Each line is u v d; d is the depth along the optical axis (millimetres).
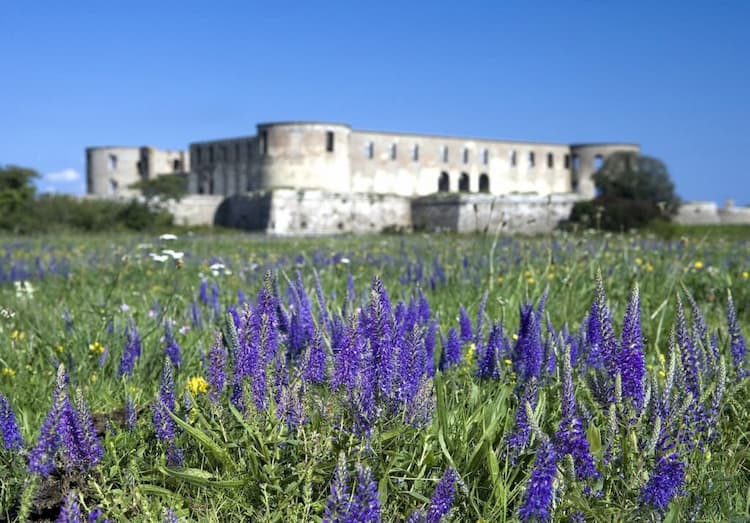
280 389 3969
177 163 110625
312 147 80250
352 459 3600
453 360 5105
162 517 3324
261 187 81938
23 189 49688
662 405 3568
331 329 5113
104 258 17031
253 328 4125
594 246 13297
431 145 93562
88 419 3541
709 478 3541
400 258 14562
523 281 9016
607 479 3371
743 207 84188
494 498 3502
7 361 5953
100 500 3523
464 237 19641
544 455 2971
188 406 4160
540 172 102688
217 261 14703
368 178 88938
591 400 4086
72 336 6414
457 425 4066
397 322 5105
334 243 25281
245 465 3719
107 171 109062
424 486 3676
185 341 6457
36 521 3551
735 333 4719
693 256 11797
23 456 3793
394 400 4031
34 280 12875
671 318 7055
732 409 4340
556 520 3076
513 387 4566
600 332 3928
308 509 3402
